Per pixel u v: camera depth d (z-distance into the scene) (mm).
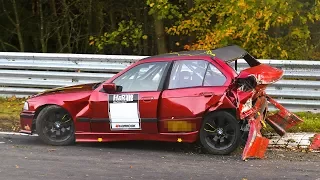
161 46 20250
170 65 10656
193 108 10258
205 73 10445
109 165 9539
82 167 9375
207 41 17141
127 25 21812
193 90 10352
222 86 10234
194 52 10938
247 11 15555
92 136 10953
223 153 10281
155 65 10758
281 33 16969
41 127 11219
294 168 9359
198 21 18328
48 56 15703
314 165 9602
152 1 18125
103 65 15406
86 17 23938
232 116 10188
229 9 16156
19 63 15883
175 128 10383
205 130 10344
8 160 9844
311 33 17328
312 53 17266
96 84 11727
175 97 10383
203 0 18281
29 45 25703
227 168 9336
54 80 15766
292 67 13844
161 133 10500
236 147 10242
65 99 11070
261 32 16453
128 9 23391
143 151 10727
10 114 13945
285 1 15148
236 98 10039
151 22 23172
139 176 8797
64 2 23234
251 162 9797
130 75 10859
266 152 10641
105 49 23922
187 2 19266
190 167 9406
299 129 12297
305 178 8703
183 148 10984
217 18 17969
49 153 10469
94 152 10602
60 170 9164
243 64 13859
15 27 24359
